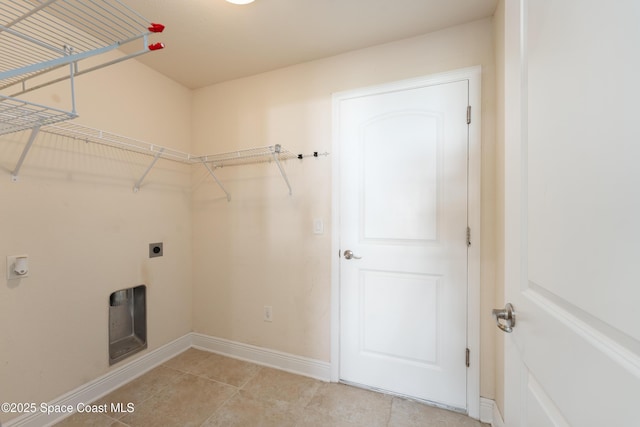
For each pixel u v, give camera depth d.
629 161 0.36
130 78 1.92
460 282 1.62
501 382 1.41
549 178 0.57
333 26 1.62
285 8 1.47
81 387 1.63
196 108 2.41
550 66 0.56
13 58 1.39
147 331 2.04
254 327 2.18
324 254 1.96
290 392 1.79
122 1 1.39
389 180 1.78
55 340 1.52
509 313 0.77
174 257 2.26
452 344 1.63
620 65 0.38
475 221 1.58
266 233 2.14
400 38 1.74
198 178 2.40
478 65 1.57
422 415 1.58
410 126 1.73
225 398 1.72
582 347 0.45
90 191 1.69
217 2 1.42
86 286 1.67
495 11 1.50
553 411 0.55
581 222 0.46
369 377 1.82
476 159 1.58
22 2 1.35
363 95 1.84
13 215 1.37
